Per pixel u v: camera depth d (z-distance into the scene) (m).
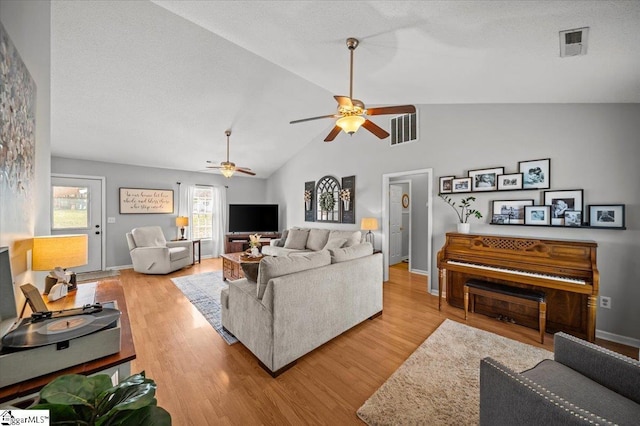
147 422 0.66
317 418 1.57
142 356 2.21
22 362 0.86
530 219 2.93
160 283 4.32
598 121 2.55
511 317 2.87
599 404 1.07
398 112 2.30
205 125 4.47
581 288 2.23
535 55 1.74
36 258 1.51
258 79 3.59
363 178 4.85
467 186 3.43
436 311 3.19
